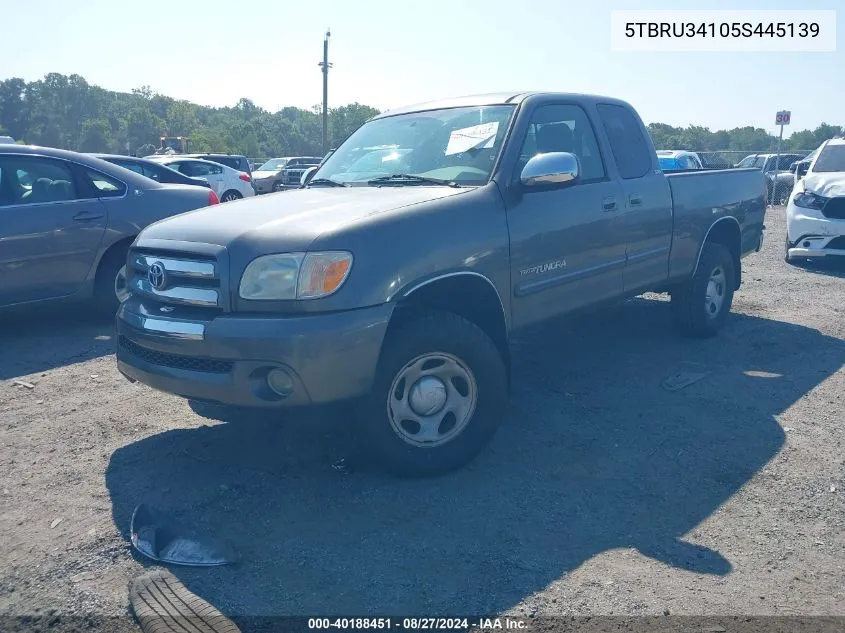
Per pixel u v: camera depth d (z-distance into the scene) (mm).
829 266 11547
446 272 4168
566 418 5098
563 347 6832
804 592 3229
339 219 3982
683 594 3193
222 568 3354
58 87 139125
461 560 3422
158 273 4090
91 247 7258
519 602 3127
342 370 3768
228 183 22625
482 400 4270
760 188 7543
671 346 6840
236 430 4891
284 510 3857
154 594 3143
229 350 3752
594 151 5539
